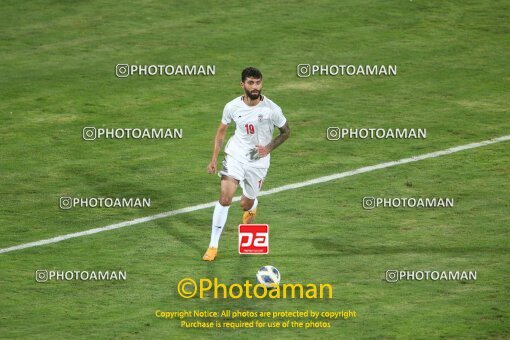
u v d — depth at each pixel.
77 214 54.34
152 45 77.56
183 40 78.25
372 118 66.19
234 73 72.81
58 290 45.97
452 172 58.50
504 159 59.88
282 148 62.31
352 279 46.47
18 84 71.75
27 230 52.50
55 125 66.12
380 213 53.69
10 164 60.88
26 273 47.62
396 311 43.31
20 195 56.75
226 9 84.12
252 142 48.81
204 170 59.88
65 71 73.69
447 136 63.28
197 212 54.59
